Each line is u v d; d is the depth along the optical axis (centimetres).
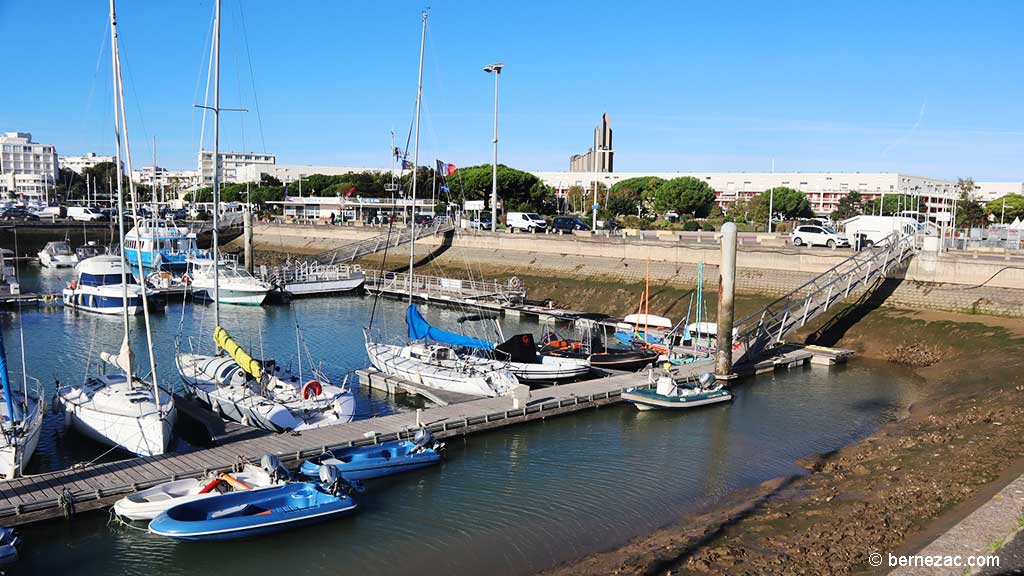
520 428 2789
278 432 2552
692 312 5097
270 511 1895
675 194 12106
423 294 6066
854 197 13400
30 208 14250
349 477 2216
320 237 9438
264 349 4206
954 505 1823
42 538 1852
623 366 3700
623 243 6056
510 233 6956
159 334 4656
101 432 2422
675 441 2661
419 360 3422
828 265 4981
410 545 1862
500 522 1989
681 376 3388
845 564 1564
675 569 1622
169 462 2183
